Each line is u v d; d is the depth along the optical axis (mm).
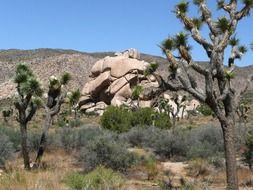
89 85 85438
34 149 25484
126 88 78875
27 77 18578
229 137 12008
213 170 19266
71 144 26531
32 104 19078
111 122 39562
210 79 11641
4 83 125500
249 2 11945
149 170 18422
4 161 20219
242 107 41906
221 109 11992
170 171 19172
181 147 24438
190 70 11984
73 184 10688
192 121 64625
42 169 17297
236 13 12102
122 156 18875
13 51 175500
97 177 11094
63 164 20781
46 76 135250
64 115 63781
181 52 11914
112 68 82188
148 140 27359
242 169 19031
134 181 16438
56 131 34781
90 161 18656
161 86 12484
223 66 11773
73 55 146625
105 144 19016
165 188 14031
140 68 80312
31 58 156500
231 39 12492
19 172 11305
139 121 40469
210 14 12297
